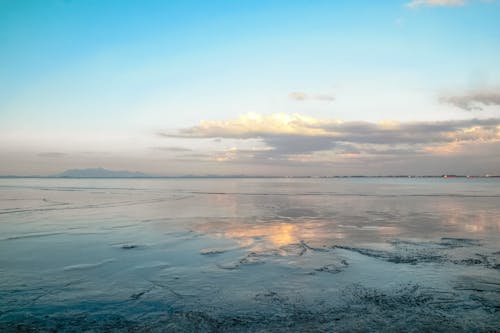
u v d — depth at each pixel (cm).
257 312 660
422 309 666
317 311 662
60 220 1912
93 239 1365
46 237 1408
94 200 3416
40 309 682
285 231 1539
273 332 579
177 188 6606
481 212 2255
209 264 996
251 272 916
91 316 648
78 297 745
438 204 2858
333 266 963
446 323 607
